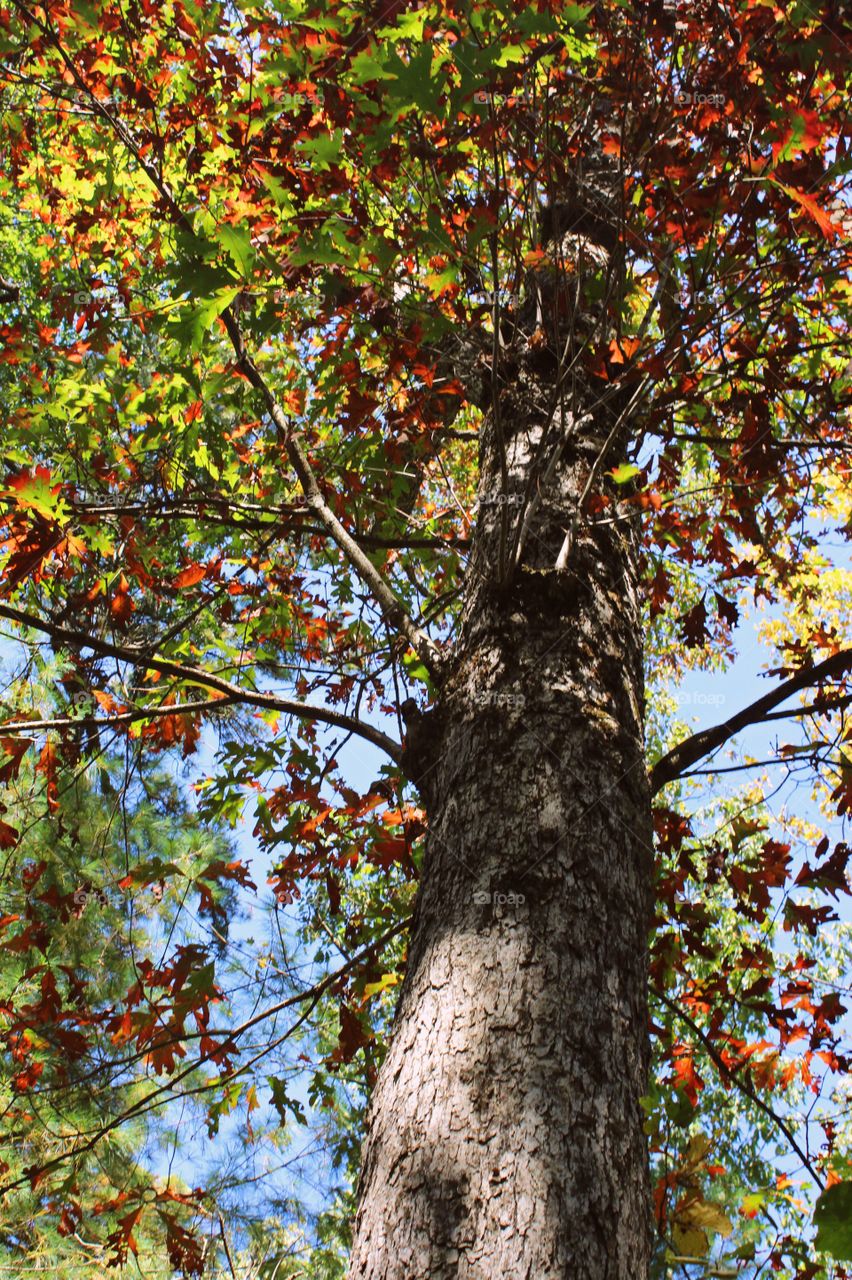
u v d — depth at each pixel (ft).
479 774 6.58
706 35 7.13
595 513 8.17
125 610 11.96
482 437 9.38
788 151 6.56
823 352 11.22
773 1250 9.21
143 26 10.13
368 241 7.58
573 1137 4.97
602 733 6.72
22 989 16.48
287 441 10.80
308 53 7.67
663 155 7.32
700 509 12.22
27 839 17.33
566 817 6.24
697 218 7.50
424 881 6.59
